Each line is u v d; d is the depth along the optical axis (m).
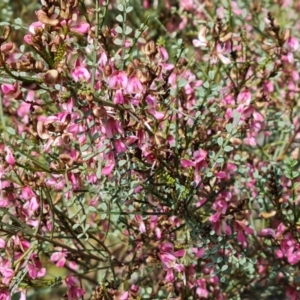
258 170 0.60
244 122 0.53
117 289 0.55
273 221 0.58
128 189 0.50
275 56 0.58
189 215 0.52
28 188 0.50
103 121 0.46
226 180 0.53
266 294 0.62
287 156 0.65
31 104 0.48
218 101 0.55
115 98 0.45
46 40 0.45
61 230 0.55
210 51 0.56
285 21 0.75
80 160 0.50
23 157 0.55
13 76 0.44
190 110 0.54
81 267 0.65
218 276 0.57
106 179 0.50
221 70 0.63
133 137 0.47
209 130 0.55
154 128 0.48
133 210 0.52
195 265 0.58
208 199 0.52
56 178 0.51
